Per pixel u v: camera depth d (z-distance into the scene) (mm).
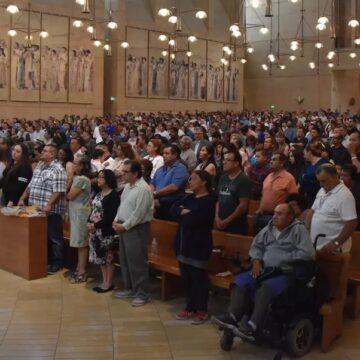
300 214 5680
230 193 6281
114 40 28906
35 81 25406
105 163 8570
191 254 5598
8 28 24328
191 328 5504
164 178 7109
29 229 7070
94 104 27797
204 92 34000
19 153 7977
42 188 7398
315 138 10094
